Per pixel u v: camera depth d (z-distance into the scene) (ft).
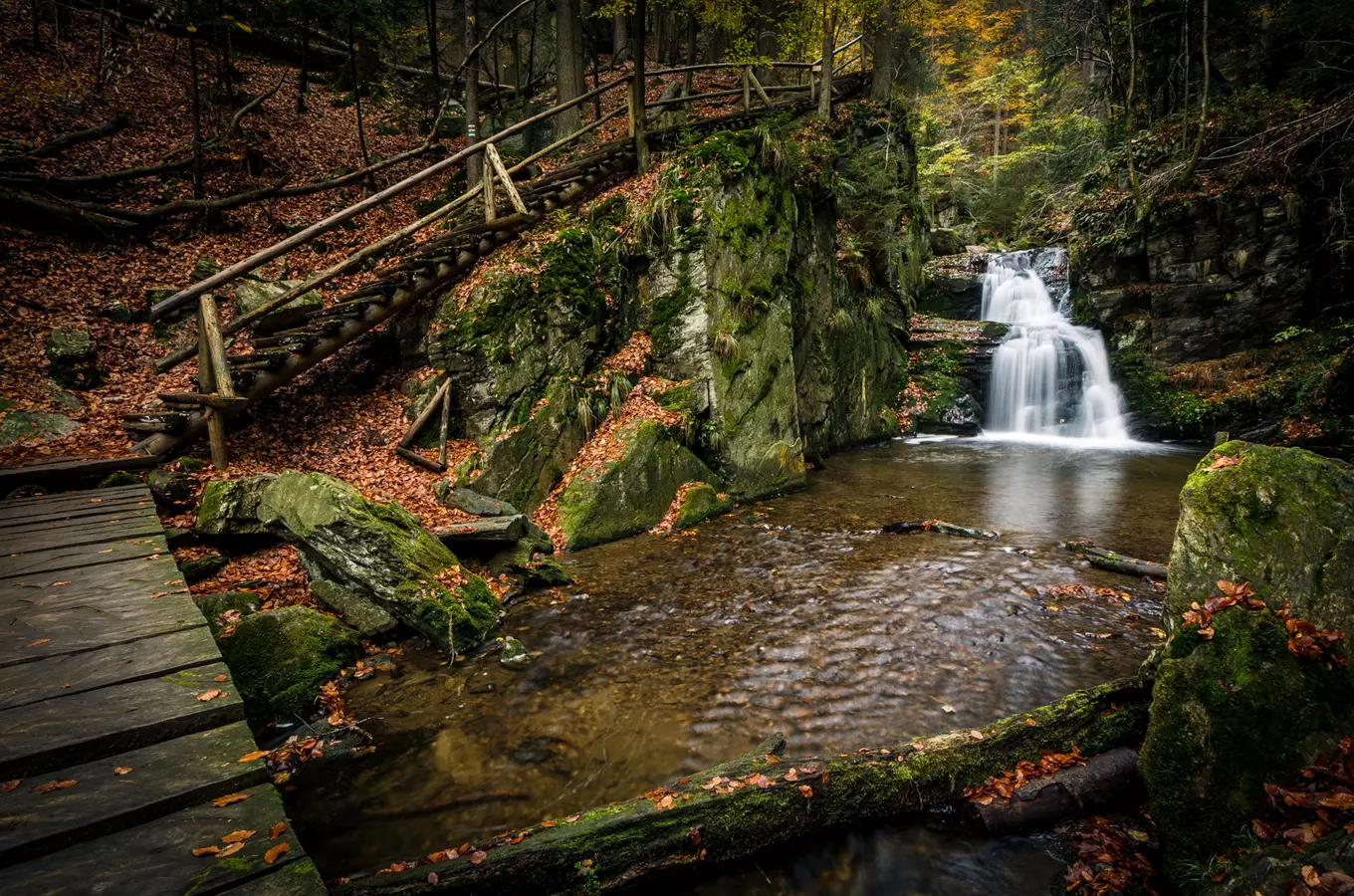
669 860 11.14
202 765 8.13
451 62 86.28
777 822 11.76
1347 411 41.04
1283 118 53.31
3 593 13.71
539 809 12.89
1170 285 55.36
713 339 36.35
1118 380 57.36
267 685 16.39
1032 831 11.89
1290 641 11.02
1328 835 8.42
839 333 51.93
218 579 20.81
